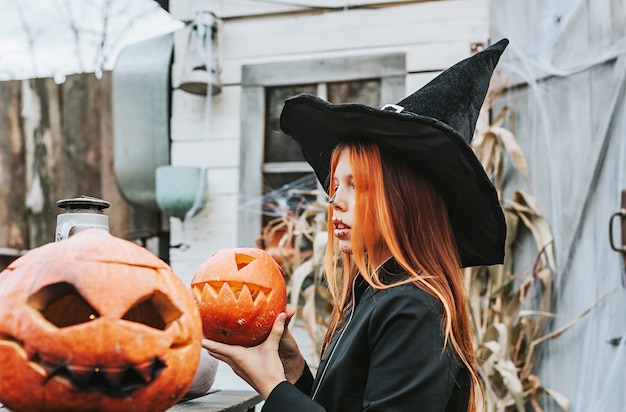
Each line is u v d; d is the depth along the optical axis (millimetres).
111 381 943
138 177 3326
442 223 1390
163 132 3297
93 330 937
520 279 2814
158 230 3475
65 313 1130
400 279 1302
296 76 3188
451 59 3004
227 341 1519
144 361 964
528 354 2701
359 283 1453
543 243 2695
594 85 2723
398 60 3055
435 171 1362
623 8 2676
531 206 2729
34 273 988
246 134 3223
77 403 941
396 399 1143
